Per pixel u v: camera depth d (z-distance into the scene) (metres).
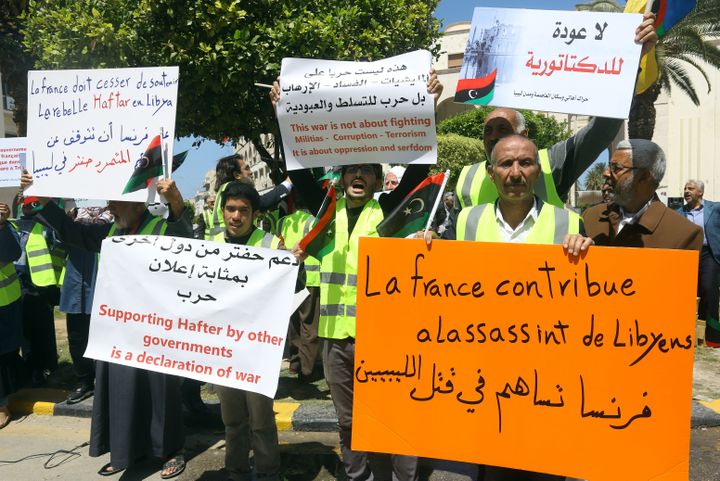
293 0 6.07
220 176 5.30
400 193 3.29
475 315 2.25
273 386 2.86
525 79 2.62
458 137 23.69
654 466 2.09
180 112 6.11
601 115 2.52
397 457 2.89
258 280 2.93
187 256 3.02
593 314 2.15
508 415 2.21
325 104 3.04
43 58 5.81
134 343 3.05
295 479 3.58
